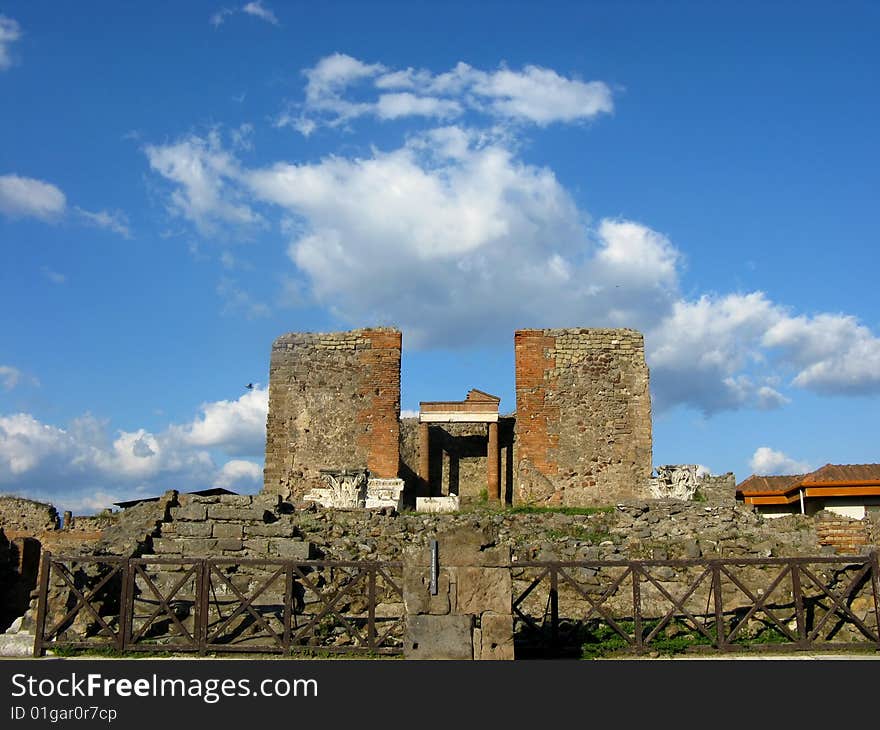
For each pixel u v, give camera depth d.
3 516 29.92
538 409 29.73
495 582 12.50
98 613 15.52
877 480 34.38
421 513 23.12
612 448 29.53
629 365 30.20
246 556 18.44
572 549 18.98
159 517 19.38
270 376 30.42
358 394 30.27
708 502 23.17
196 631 14.27
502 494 34.94
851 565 16.94
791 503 36.44
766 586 17.30
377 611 16.61
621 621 16.20
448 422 34.03
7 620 25.34
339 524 20.72
